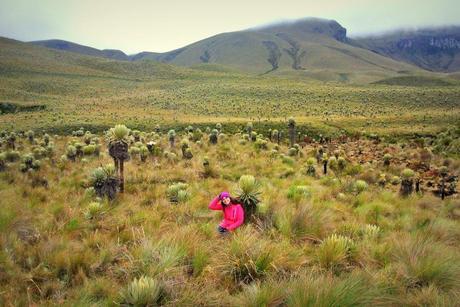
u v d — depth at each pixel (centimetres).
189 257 514
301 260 503
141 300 374
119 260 527
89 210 759
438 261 460
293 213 691
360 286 385
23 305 399
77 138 3322
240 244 508
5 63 17838
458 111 7575
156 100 11544
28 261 504
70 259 504
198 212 823
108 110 9775
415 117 6825
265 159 1842
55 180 1317
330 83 18088
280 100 10512
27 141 3120
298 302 356
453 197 1288
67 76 17912
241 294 401
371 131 5584
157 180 1306
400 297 392
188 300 387
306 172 1566
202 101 10812
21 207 798
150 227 656
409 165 1980
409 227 751
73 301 392
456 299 372
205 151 2236
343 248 519
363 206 918
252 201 729
